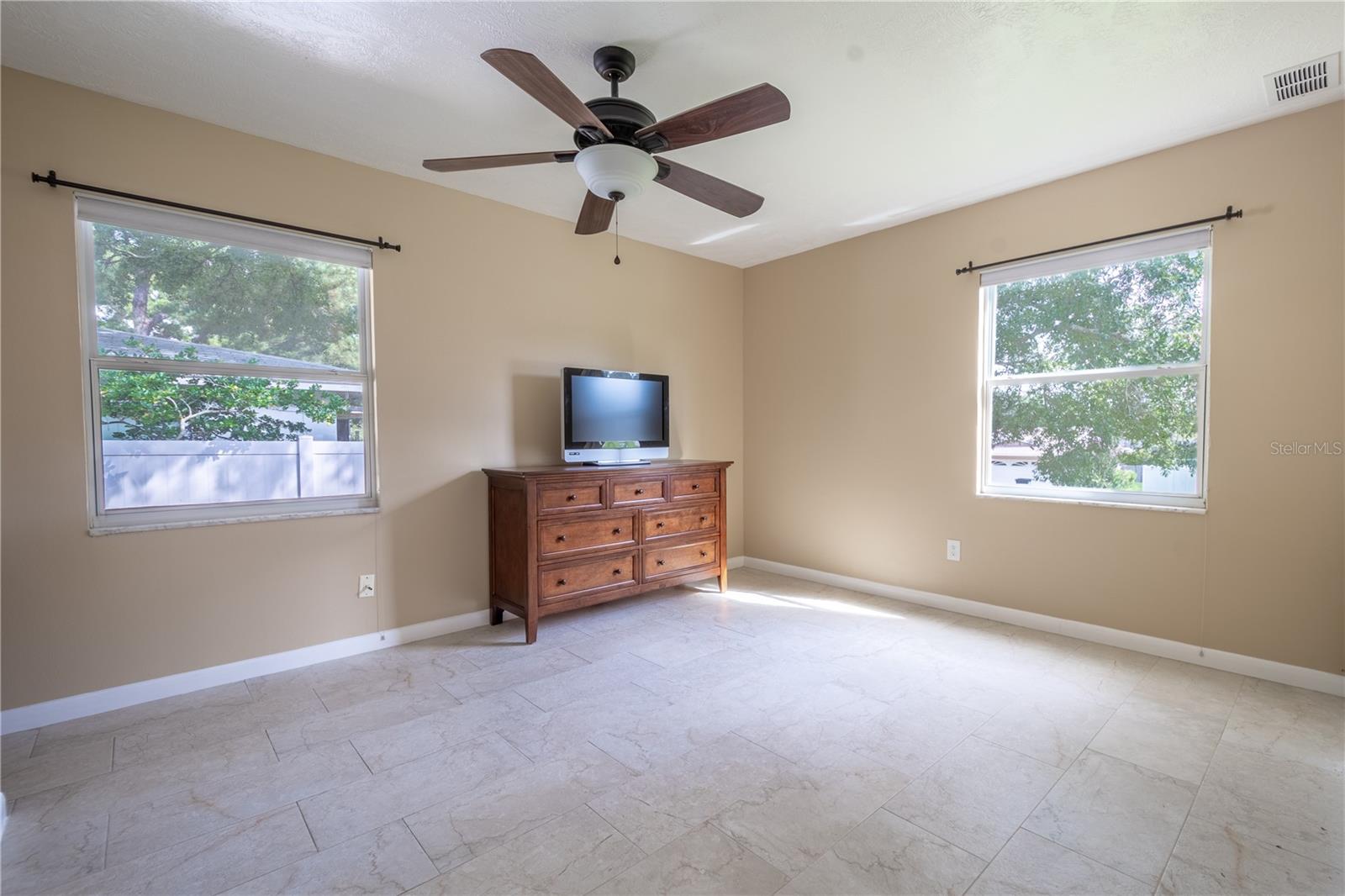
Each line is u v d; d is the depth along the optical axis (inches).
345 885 55.8
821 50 79.7
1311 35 76.4
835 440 163.6
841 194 128.7
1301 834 62.3
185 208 96.6
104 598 90.9
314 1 70.2
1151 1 70.2
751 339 186.7
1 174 83.4
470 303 129.1
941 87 88.5
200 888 55.5
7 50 79.8
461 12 72.2
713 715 89.1
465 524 129.2
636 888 55.2
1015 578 130.3
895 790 70.2
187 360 98.7
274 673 105.2
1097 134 103.0
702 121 73.5
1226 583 104.2
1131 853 59.6
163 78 86.5
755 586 164.9
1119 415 116.9
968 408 136.4
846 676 103.3
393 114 96.8
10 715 84.2
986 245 132.2
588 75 85.6
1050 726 85.2
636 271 159.9
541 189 126.7
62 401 88.0
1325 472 94.8
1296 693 95.0
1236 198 101.3
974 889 54.9
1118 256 114.7
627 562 136.4
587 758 77.5
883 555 153.9
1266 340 99.3
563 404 135.0
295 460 109.7
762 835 62.6
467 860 59.0
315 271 111.2
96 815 66.1
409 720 87.8
